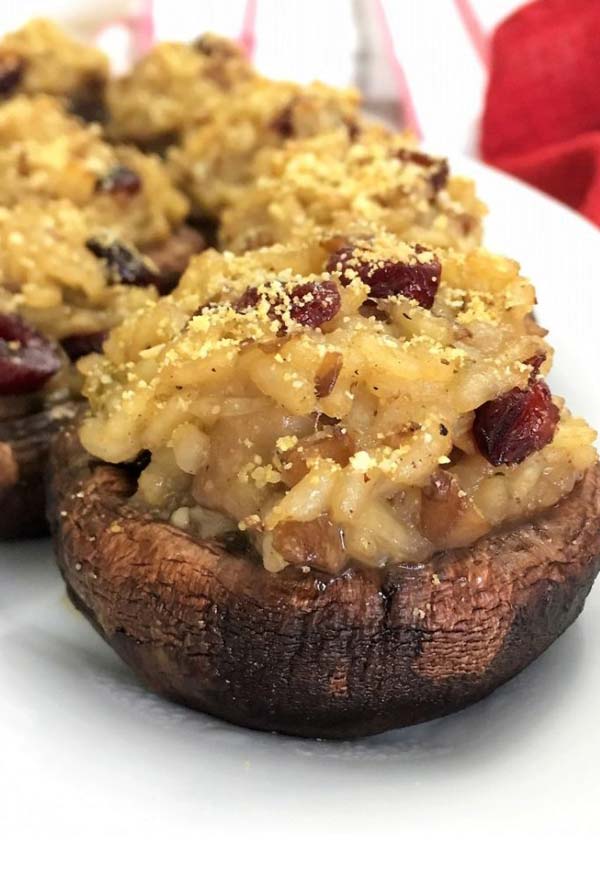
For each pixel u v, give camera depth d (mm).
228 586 109
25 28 232
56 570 139
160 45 226
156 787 100
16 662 118
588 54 226
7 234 153
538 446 112
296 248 131
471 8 268
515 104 227
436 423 108
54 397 146
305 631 107
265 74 235
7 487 138
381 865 92
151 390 113
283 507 104
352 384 110
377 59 261
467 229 160
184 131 210
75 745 105
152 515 117
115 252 160
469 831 95
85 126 210
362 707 111
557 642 121
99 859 91
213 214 191
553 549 113
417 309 116
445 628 108
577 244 182
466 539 111
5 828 93
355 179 163
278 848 93
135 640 114
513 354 113
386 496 109
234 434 109
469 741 114
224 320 113
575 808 97
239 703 112
